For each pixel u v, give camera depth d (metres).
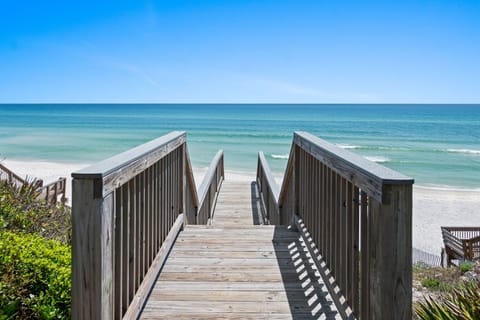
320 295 2.73
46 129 52.19
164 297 2.68
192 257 3.45
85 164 25.95
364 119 68.81
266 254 3.55
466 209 16.39
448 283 5.92
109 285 1.83
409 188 1.69
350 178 2.20
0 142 37.88
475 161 29.31
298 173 4.28
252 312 2.49
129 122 63.34
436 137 44.50
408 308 1.70
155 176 3.07
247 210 7.61
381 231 1.72
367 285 2.00
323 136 44.84
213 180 7.76
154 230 3.07
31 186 5.46
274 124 59.41
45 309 2.15
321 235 3.12
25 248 2.56
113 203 1.89
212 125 57.97
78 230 1.72
